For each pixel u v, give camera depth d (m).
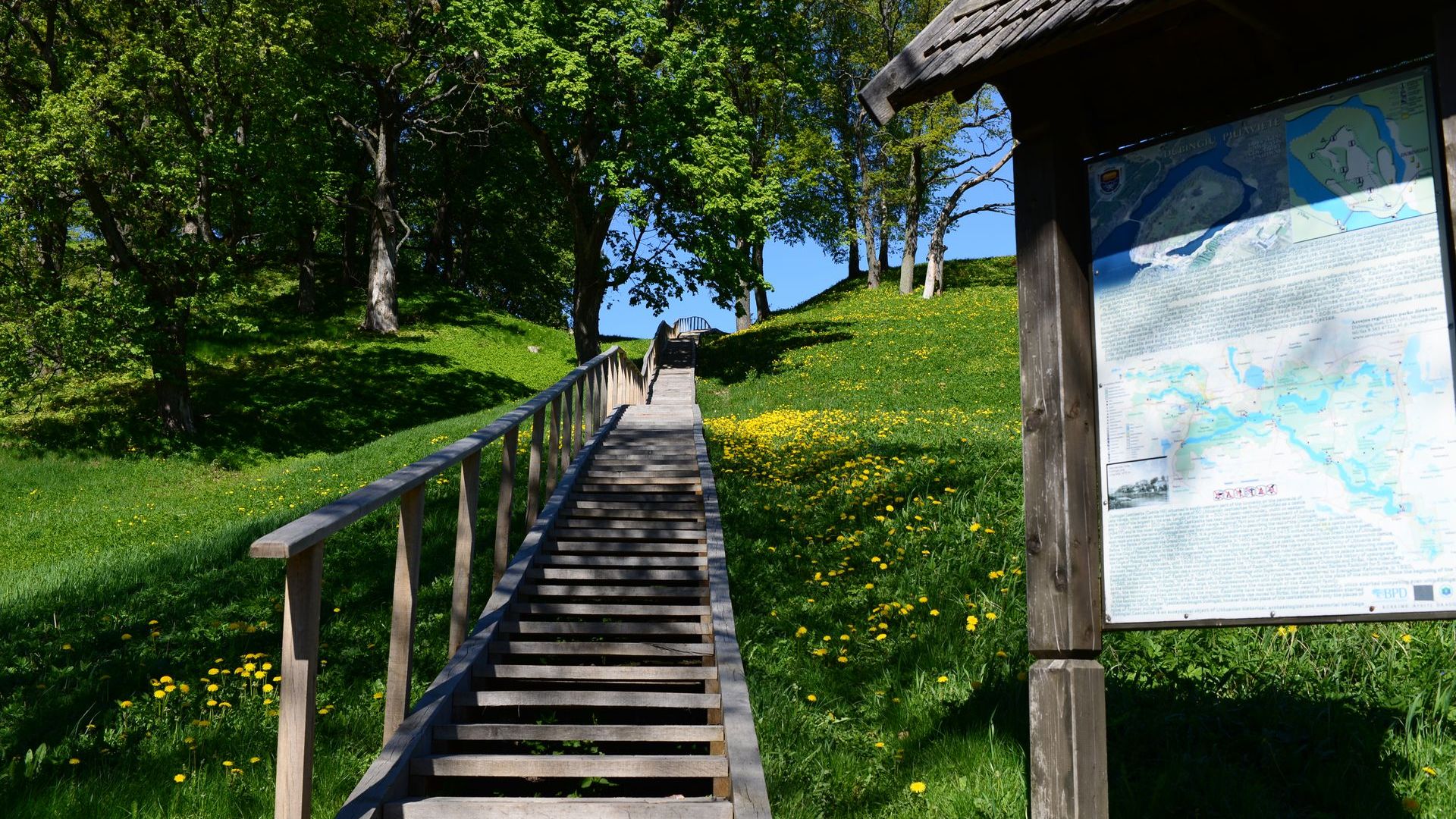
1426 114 2.80
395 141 34.09
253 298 35.38
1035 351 3.42
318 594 3.44
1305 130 3.02
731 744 4.35
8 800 4.45
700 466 11.25
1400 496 2.75
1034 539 3.35
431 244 44.72
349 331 33.03
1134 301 3.32
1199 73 3.44
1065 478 3.27
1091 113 3.64
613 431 15.15
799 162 36.72
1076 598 3.23
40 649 7.10
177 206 22.36
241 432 23.80
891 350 27.64
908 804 4.27
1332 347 2.90
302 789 3.23
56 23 22.89
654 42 25.39
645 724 5.17
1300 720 4.47
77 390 25.61
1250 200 3.11
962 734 4.79
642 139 25.48
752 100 37.69
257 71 22.36
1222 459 3.07
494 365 32.03
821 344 30.33
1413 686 4.64
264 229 25.09
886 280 47.03
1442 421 2.70
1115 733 4.62
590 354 27.70
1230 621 3.00
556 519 8.78
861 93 3.80
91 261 23.27
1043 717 3.27
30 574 11.69
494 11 24.02
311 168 24.91
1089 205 3.48
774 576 7.81
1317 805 3.92
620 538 8.57
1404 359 2.78
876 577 7.38
